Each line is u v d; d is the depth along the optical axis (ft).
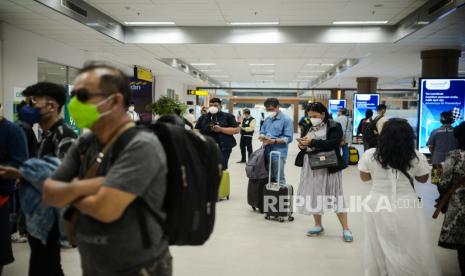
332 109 63.05
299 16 29.12
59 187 4.58
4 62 25.93
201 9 27.35
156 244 4.90
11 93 26.63
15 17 24.75
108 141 4.95
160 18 30.37
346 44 33.27
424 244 9.30
